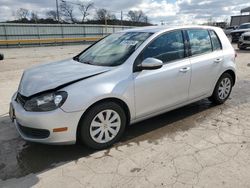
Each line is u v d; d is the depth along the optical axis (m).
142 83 3.49
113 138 3.43
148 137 3.69
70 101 2.96
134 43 3.75
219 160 3.04
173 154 3.21
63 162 3.10
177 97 4.02
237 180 2.67
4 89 6.57
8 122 4.32
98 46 4.37
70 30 33.03
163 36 3.86
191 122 4.19
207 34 4.54
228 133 3.75
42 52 18.41
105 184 2.67
